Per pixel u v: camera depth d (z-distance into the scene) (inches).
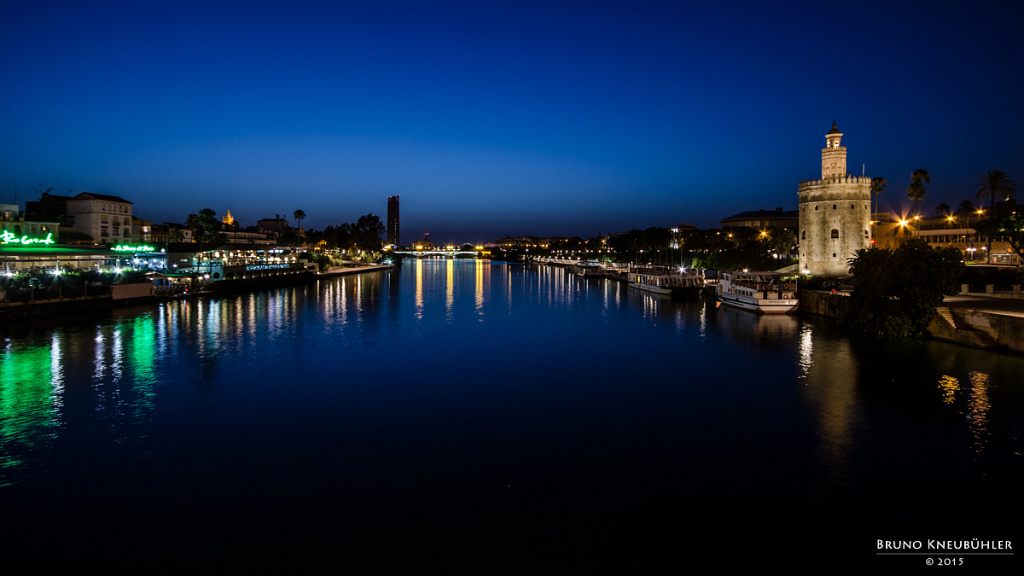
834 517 771.4
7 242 3024.1
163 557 673.6
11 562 660.1
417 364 1700.3
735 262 4594.0
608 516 772.6
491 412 1220.5
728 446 1019.9
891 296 2140.7
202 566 657.0
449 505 800.9
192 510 782.5
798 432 1088.8
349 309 3218.5
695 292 4097.0
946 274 1952.5
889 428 1104.2
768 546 705.6
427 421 1159.0
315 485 861.2
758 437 1064.2
